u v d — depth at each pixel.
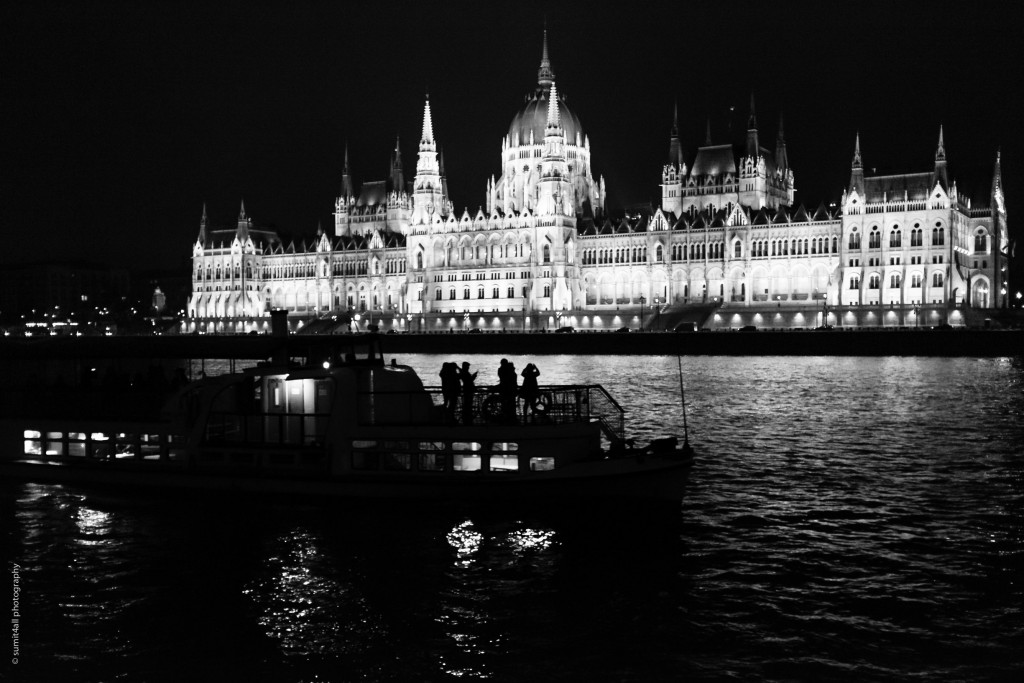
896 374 110.25
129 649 27.25
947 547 35.25
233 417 44.28
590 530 37.66
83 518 39.97
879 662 25.56
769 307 193.25
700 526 38.41
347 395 41.28
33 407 46.19
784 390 92.62
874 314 178.75
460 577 32.41
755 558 34.09
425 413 43.25
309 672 25.73
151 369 46.62
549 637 27.56
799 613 28.89
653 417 72.94
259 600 30.70
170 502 42.19
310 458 41.44
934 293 179.12
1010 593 30.31
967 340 142.88
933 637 27.03
